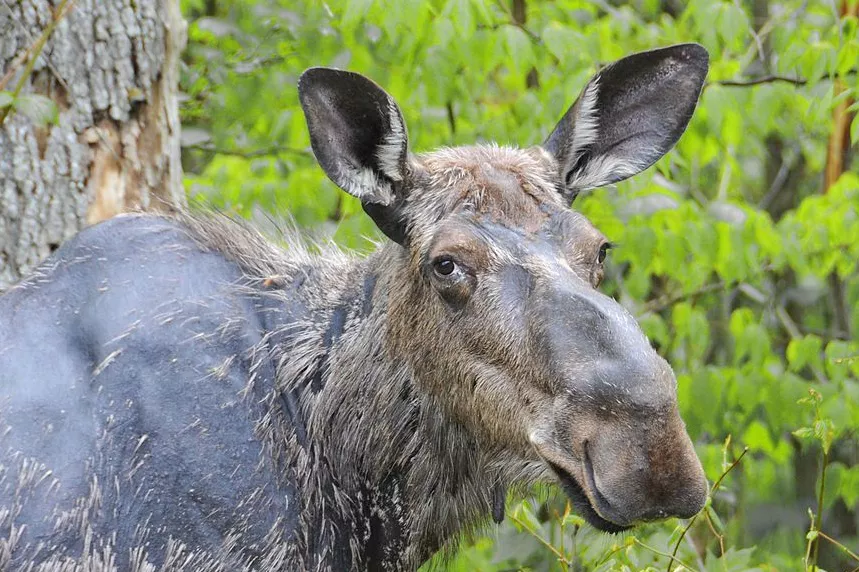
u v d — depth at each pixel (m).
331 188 15.85
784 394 15.97
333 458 10.01
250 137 17.56
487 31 15.30
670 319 18.89
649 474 8.04
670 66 10.28
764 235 16.22
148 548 9.15
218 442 9.39
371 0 14.34
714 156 17.42
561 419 8.37
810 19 17.83
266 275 10.28
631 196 16.03
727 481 15.33
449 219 9.29
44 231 12.09
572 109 10.02
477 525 10.41
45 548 8.93
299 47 16.69
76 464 9.06
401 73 16.81
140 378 9.33
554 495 10.51
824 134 19.39
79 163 12.23
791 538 19.16
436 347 9.41
